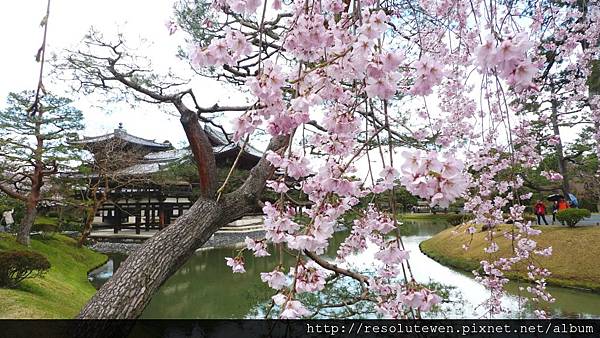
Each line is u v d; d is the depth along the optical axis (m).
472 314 4.14
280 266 1.40
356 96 1.58
